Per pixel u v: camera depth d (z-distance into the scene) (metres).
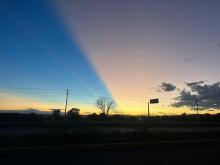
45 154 12.65
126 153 13.66
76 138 16.19
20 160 11.27
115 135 19.12
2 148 12.70
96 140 16.64
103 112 80.88
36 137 16.34
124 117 79.81
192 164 11.74
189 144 18.05
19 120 51.66
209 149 16.17
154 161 12.02
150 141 17.31
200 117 91.19
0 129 31.72
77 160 11.66
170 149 15.53
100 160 11.84
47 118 59.59
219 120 85.56
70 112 68.56
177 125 53.91
